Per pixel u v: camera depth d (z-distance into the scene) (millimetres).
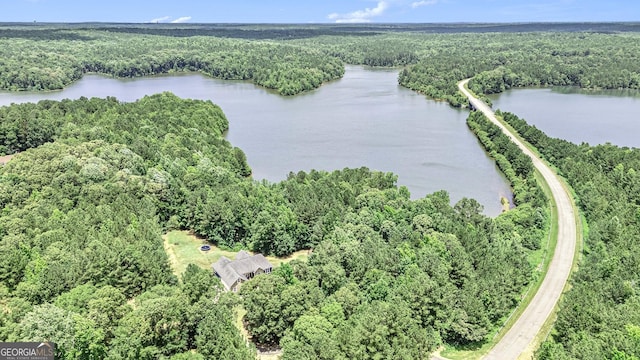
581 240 140750
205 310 87688
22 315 80500
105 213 127125
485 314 97812
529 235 138625
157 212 145125
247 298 92438
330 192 152625
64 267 98312
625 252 121625
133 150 173000
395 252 115438
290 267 107875
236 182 167625
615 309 93438
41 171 143125
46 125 198750
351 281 105375
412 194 186750
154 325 83562
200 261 126875
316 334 83812
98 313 80625
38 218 120375
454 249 117938
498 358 92000
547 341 88000
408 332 87188
